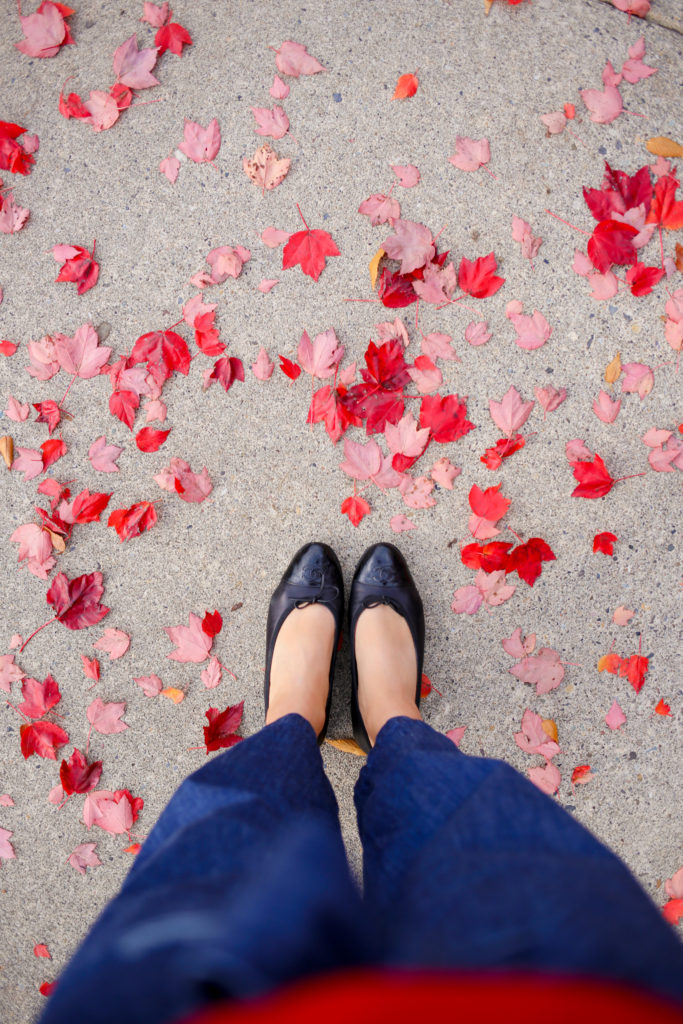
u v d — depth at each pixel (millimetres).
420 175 1104
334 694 1113
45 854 1109
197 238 1111
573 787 1103
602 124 1103
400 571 1084
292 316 1106
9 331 1116
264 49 1111
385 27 1107
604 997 435
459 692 1105
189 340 1111
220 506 1115
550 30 1104
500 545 1090
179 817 795
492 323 1101
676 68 1106
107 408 1114
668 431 1097
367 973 479
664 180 1089
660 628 1106
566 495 1106
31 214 1116
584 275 1100
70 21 1119
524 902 574
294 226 1108
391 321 1100
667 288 1098
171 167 1109
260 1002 423
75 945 1104
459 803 782
